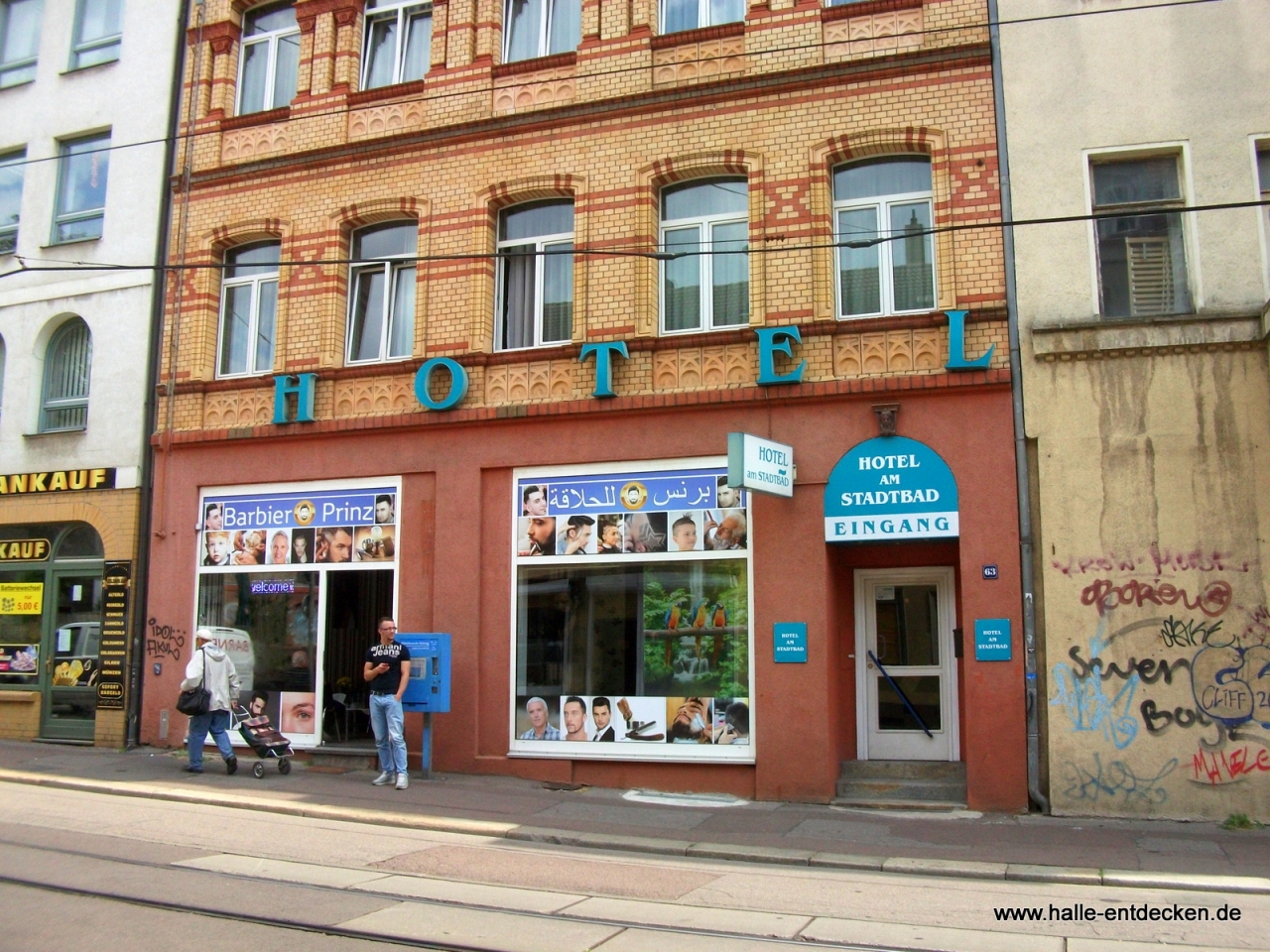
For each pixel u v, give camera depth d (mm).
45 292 17844
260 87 17281
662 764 13078
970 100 13000
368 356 15680
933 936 7113
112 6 18531
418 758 14070
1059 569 11875
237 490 15867
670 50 14422
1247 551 11367
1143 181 12539
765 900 8055
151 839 9859
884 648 13625
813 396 12891
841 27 13719
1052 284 12383
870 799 12273
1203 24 12453
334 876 8578
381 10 16531
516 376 14398
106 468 16672
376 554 14883
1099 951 6797
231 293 16750
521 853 9703
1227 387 11641
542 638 13906
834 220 13617
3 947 6652
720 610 13195
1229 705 11242
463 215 15031
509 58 15633
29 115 18641
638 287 13945
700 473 13453
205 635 14047
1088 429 11984
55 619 17016
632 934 7078
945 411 12492
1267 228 11969
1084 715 11609
